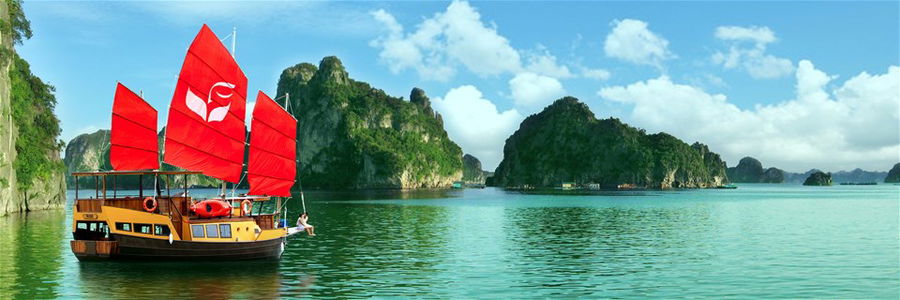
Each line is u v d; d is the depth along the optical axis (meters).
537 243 39.38
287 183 35.16
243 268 28.52
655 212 76.44
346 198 135.75
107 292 22.78
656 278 26.38
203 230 28.69
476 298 22.25
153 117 30.88
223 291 23.20
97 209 29.31
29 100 76.12
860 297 22.59
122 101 29.70
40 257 31.41
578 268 28.98
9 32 70.69
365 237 43.22
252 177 33.53
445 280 25.80
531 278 26.33
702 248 36.69
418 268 28.92
